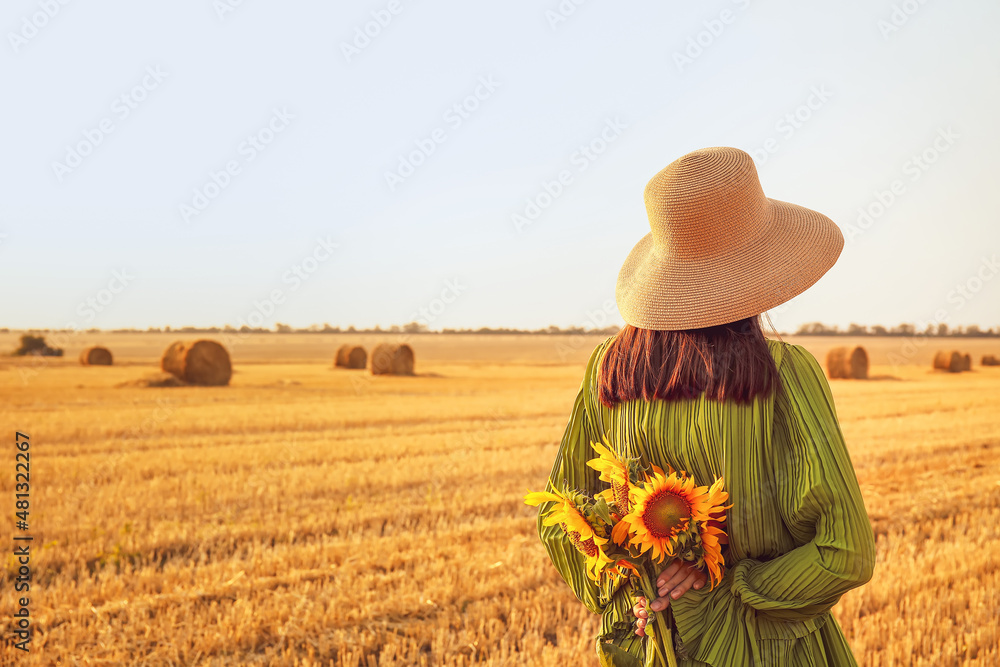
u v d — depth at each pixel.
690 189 1.65
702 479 1.66
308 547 6.47
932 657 4.20
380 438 13.09
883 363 35.12
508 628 4.81
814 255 1.69
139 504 7.91
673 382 1.63
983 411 17.94
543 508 1.99
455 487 9.15
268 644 4.56
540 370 35.62
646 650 1.75
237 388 23.23
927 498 8.44
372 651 4.51
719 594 1.66
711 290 1.64
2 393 18.89
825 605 1.54
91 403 17.25
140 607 4.94
